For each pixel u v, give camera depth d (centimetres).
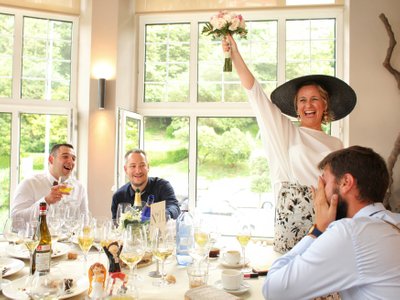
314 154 189
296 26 378
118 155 362
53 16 374
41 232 154
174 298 128
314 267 103
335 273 101
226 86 389
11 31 367
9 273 148
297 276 105
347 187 112
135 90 400
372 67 331
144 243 153
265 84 381
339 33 366
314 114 201
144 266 167
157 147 401
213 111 388
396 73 320
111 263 143
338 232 103
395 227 104
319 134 198
